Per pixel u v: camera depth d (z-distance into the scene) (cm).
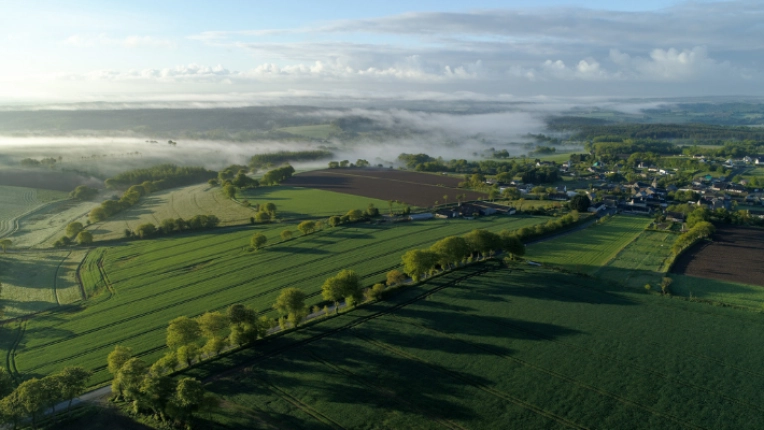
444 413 7975
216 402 8006
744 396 8175
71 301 13862
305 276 14788
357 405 8225
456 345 10119
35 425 7831
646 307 11719
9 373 9838
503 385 8688
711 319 11019
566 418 7769
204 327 10194
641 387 8512
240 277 14925
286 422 7844
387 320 11331
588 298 12288
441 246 14088
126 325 11919
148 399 8050
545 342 10125
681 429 7450
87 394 8975
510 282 13425
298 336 10681
